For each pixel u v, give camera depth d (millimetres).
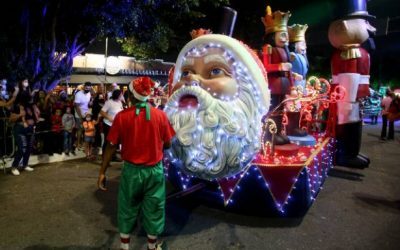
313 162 5309
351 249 4188
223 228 4664
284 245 4238
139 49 15695
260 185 4773
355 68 7051
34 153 8031
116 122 3598
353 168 8031
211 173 4562
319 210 5426
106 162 3709
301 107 7254
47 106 8359
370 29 7059
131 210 3646
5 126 7273
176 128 4523
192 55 4762
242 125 4395
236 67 4523
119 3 11641
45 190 5938
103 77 19938
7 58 11234
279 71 5684
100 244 4117
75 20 12398
